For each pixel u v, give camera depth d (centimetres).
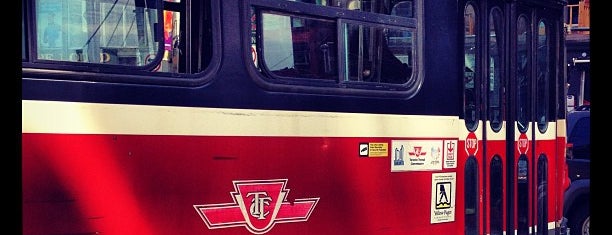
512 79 720
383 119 570
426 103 605
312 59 527
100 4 430
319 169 528
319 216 529
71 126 416
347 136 545
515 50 727
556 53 788
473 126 661
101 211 426
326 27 536
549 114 776
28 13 404
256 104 494
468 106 656
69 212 414
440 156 618
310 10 525
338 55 541
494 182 689
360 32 557
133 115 439
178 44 462
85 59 423
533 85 752
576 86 2164
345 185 544
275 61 507
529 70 748
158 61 452
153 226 446
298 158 516
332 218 536
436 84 615
